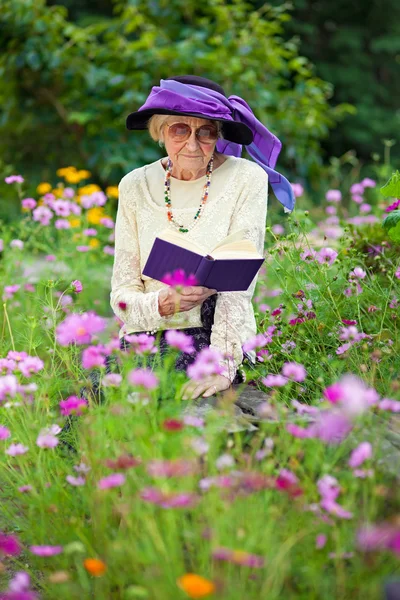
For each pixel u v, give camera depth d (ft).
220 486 6.32
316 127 25.77
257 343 8.19
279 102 25.25
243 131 9.64
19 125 25.07
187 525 6.57
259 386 9.50
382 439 7.50
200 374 7.15
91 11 34.37
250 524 6.23
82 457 7.75
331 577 6.44
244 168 9.78
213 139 9.44
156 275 8.61
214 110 9.20
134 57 24.12
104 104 24.00
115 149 23.80
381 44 37.70
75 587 6.76
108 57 24.59
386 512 6.91
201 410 8.29
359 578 6.25
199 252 8.39
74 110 24.35
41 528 7.30
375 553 6.26
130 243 9.86
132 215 9.89
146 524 6.30
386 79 40.16
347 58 38.63
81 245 15.87
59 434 9.11
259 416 8.18
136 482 6.65
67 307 11.31
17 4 23.47
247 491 6.64
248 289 9.48
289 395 9.41
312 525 6.53
